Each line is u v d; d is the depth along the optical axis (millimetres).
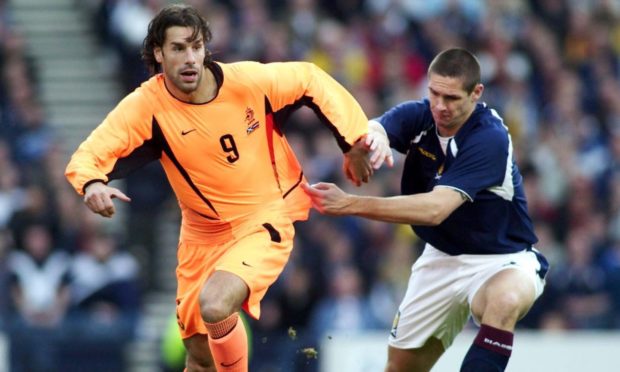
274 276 25797
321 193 25281
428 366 30094
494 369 26531
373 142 26500
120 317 48031
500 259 28188
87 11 62812
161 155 25828
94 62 61031
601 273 52750
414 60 61219
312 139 53344
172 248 52969
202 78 25297
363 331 48250
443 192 26531
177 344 45125
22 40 59531
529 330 50688
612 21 69625
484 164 26938
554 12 67500
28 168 51594
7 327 46625
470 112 27375
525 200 28516
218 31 57250
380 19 61906
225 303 24797
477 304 27625
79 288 48344
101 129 25375
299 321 47844
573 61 66562
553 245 54969
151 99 25453
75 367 47156
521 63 63562
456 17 63281
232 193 25875
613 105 64875
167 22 24734
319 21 61250
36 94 58312
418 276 29234
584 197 56812
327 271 48844
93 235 49031
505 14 65750
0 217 49625
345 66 59062
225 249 26188
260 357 46219
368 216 25641
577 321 50844
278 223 26047
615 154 60312
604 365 47344
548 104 62969
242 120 25609
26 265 48375
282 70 26016
